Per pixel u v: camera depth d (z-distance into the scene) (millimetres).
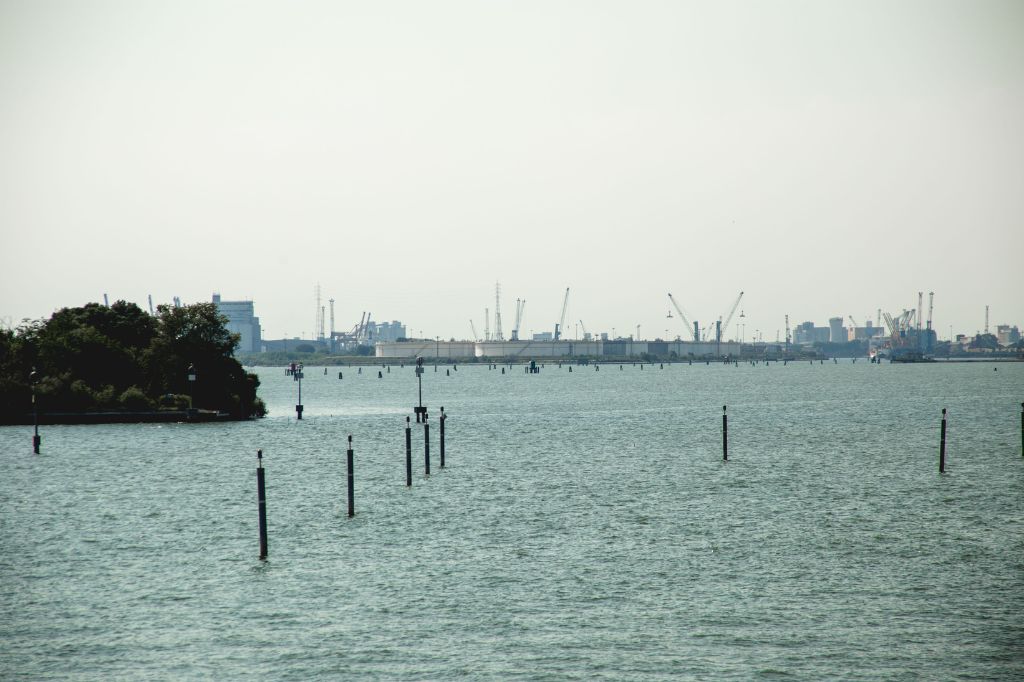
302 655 39812
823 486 77562
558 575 50031
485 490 76625
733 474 85062
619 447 109125
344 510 68000
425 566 51906
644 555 54031
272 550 55688
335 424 139875
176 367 140375
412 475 85312
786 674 37719
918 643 40625
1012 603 45406
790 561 52625
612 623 43000
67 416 132625
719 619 43375
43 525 63281
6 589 48312
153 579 49875
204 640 41406
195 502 71688
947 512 65938
